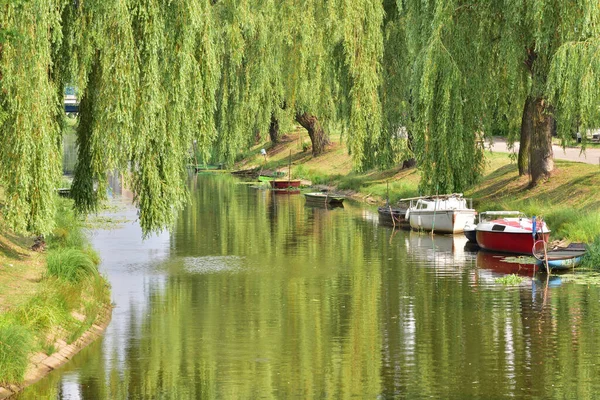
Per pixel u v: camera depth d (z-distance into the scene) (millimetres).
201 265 44750
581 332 30656
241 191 92812
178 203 34062
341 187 88500
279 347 28906
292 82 63719
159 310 34219
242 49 58219
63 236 46375
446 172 54656
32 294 30547
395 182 81062
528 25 50219
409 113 66062
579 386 24547
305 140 118688
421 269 43906
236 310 34344
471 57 53500
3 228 42000
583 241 47281
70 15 32062
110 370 26000
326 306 35094
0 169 31234
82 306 31984
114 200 79375
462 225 57125
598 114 47000
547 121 58250
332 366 26688
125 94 31656
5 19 29656
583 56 46531
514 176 63000
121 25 31516
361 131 60375
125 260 46156
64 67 32906
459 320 32594
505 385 24719
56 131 32781
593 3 46281
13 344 23906
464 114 54312
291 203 79625
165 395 23719
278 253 49250
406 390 24359
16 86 30234
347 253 49500
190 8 33062
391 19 67438
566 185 56156
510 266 44781
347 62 59062
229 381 25125
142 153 33156
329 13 60625
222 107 62812
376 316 33375
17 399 23031
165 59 33000
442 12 53344
